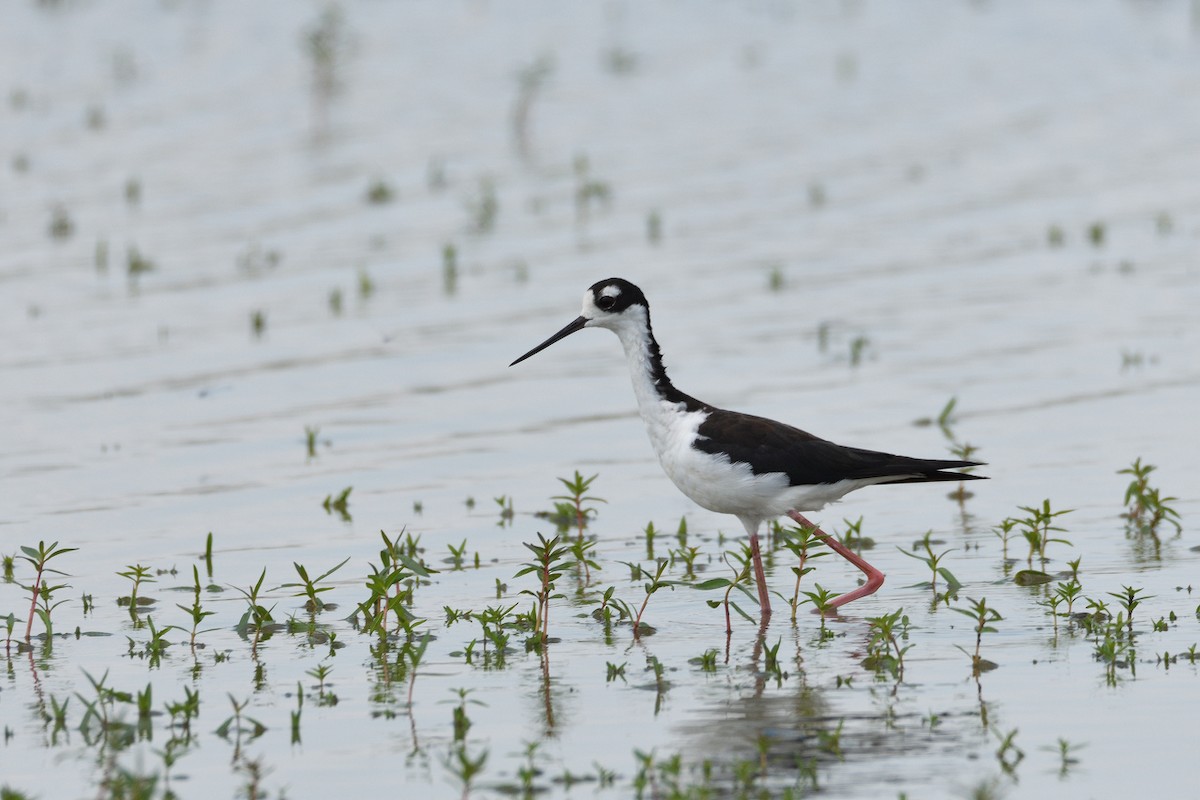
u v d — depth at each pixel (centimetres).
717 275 2102
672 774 813
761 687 954
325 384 1730
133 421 1614
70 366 1778
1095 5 3912
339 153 2714
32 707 943
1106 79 3262
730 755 848
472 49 3419
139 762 809
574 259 2170
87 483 1441
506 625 1064
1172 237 2244
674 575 1198
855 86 3192
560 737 880
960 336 1844
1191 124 2914
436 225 2348
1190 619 1048
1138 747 845
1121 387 1656
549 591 1133
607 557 1246
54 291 2052
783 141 2803
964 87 3197
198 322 1936
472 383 1736
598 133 2855
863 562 1112
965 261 2153
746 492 1115
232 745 877
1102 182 2548
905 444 1488
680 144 2786
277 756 860
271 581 1199
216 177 2578
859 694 937
